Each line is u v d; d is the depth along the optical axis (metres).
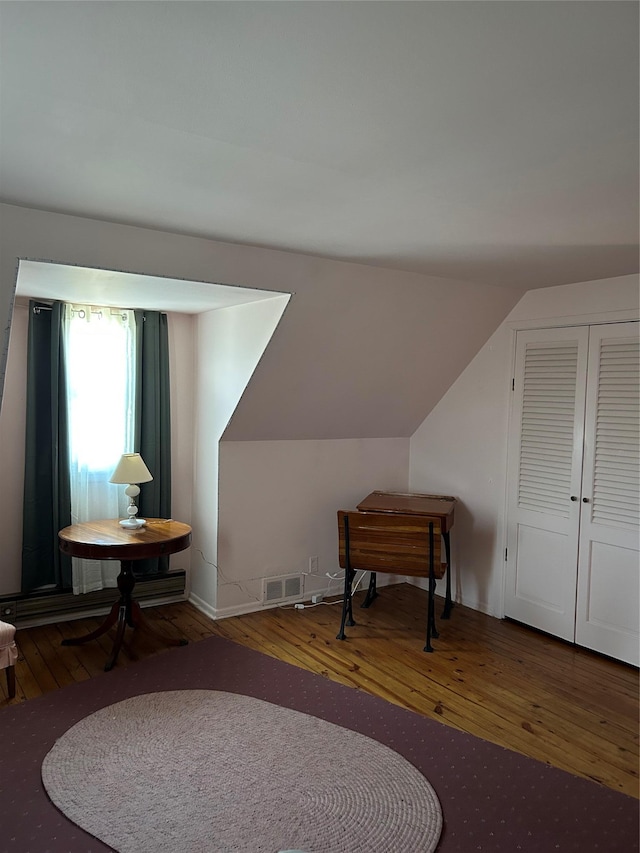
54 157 1.94
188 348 4.64
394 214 2.49
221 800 2.45
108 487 4.33
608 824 2.37
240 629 4.19
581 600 3.96
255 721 3.02
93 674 3.48
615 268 3.48
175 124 1.67
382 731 2.96
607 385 3.79
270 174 2.05
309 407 4.37
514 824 2.36
